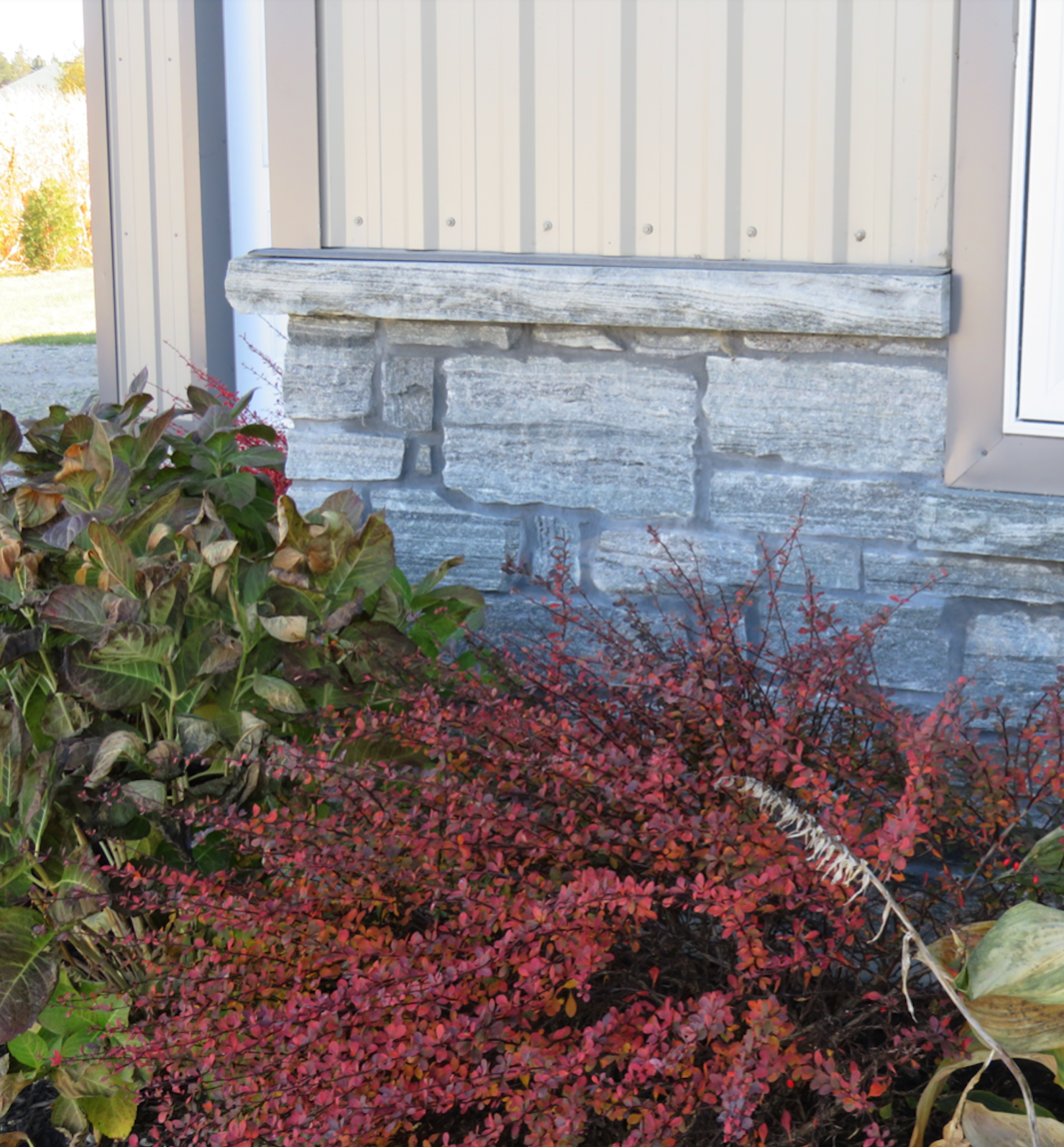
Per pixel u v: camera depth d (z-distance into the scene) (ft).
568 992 5.08
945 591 6.93
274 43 8.02
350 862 4.83
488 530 7.93
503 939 4.33
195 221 13.12
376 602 6.54
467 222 7.80
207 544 6.40
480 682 6.37
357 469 8.13
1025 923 4.52
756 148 7.01
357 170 8.03
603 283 7.20
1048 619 6.75
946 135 6.59
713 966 5.30
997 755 6.59
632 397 7.46
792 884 4.45
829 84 6.79
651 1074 4.07
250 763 5.76
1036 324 6.52
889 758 5.69
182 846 5.48
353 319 7.98
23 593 6.39
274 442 8.59
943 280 6.56
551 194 7.55
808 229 6.98
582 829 5.15
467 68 7.62
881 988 4.99
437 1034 4.12
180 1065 4.70
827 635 7.13
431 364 7.87
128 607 5.77
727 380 7.23
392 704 6.15
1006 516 6.67
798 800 5.11
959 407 6.77
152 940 5.30
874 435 6.97
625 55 7.22
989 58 6.41
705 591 7.46
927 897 5.42
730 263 7.12
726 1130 3.84
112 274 13.91
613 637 6.36
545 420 7.68
